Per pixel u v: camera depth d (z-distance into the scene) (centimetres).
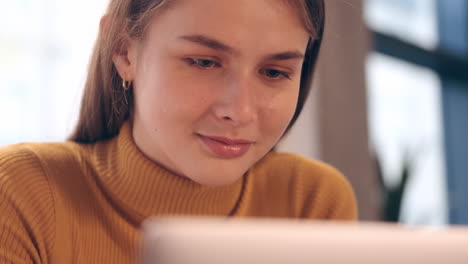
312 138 278
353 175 291
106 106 116
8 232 99
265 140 98
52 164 110
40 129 271
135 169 106
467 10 487
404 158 352
